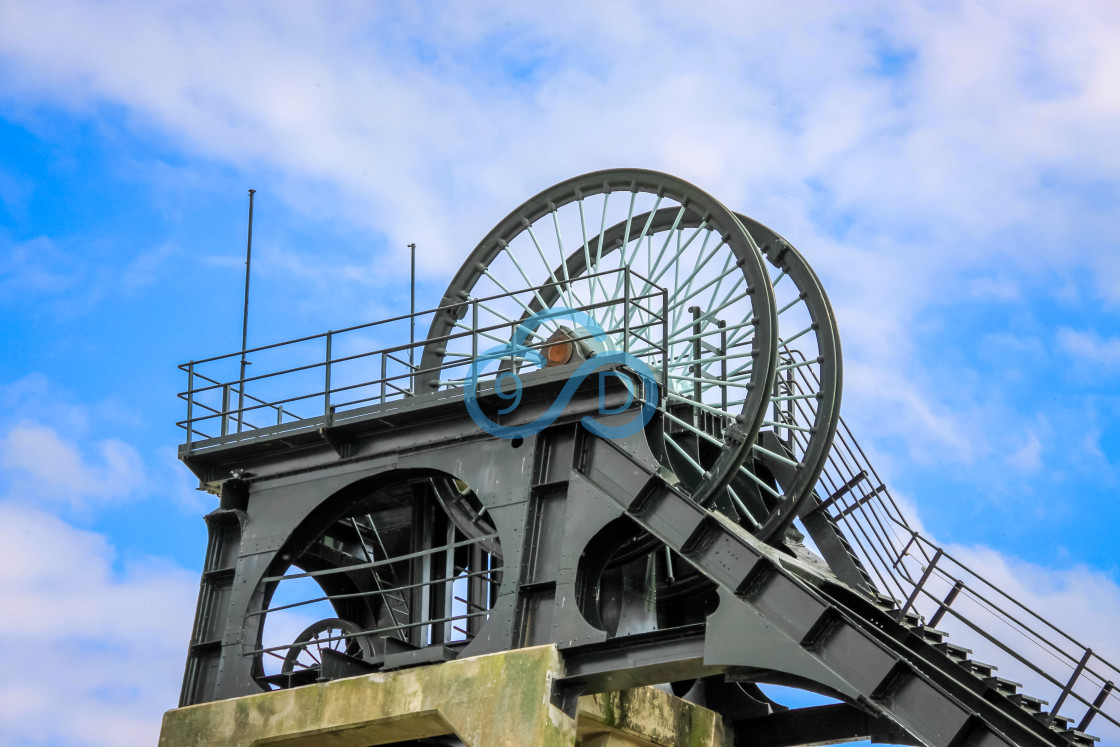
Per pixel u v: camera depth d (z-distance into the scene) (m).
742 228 28.98
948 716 20.94
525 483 24.67
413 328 30.69
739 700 29.80
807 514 31.09
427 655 24.39
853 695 21.33
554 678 22.92
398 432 26.42
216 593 27.25
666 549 29.11
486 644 23.80
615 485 24.20
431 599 28.55
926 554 29.94
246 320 29.69
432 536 28.70
